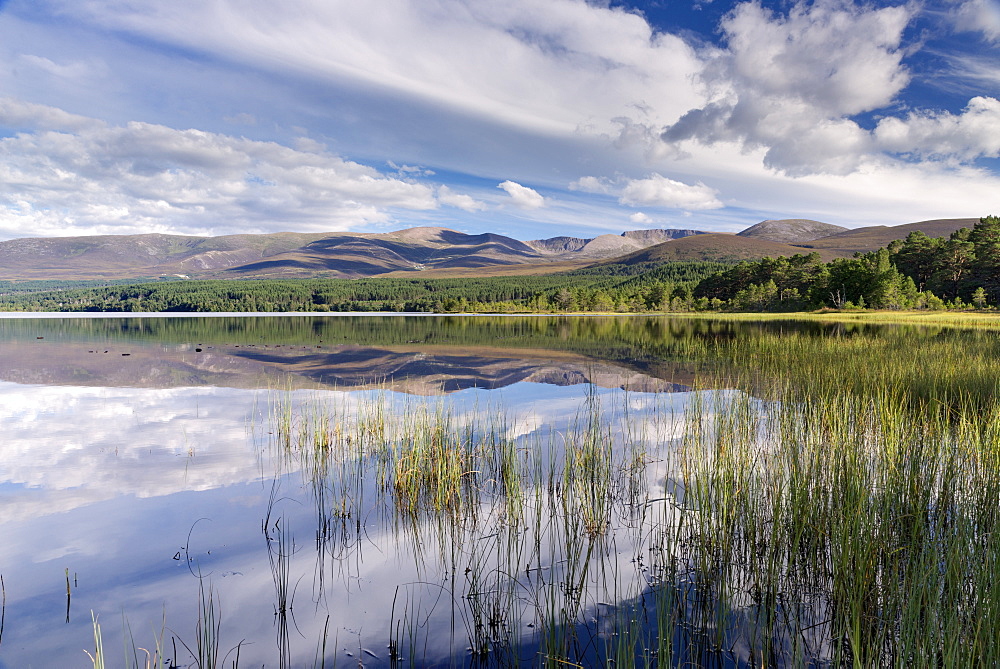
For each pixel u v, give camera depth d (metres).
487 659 3.90
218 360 22.64
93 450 9.29
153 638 4.23
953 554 4.30
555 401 13.68
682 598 4.65
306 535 6.02
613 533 5.99
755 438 8.38
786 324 46.41
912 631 3.69
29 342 30.48
